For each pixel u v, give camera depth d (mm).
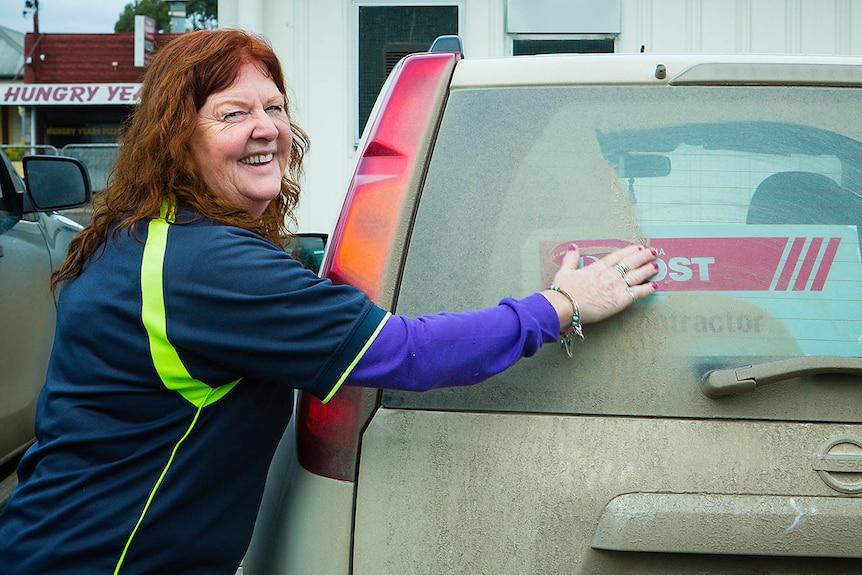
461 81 1819
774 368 1554
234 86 1798
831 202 1715
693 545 1547
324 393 1599
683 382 1615
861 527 1547
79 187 3967
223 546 1686
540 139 1762
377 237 1716
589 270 1639
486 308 1674
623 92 1786
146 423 1656
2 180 4039
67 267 1812
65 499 1656
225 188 1823
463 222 1721
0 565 1688
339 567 1604
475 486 1594
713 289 1660
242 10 9266
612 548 1554
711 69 1788
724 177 1733
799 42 9227
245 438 1685
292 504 1686
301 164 2170
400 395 1636
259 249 1652
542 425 1605
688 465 1573
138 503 1634
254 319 1598
